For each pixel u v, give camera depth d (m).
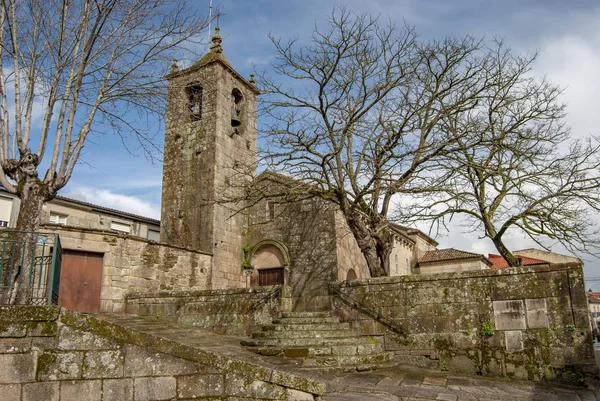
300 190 15.62
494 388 8.84
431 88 15.79
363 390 8.25
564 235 15.69
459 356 10.66
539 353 10.00
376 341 11.48
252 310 13.65
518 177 15.62
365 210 15.66
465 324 10.78
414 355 11.06
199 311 14.39
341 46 15.13
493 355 10.36
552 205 16.06
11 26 9.20
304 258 21.38
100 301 15.38
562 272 10.20
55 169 9.30
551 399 8.05
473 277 10.96
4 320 4.84
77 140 9.65
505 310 10.50
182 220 21.55
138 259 16.69
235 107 23.78
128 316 14.77
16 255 7.60
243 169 21.31
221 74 22.95
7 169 8.97
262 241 22.27
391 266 26.84
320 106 15.17
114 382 5.06
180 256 18.45
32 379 4.82
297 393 5.28
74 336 5.06
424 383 9.01
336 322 12.12
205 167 21.73
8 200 19.38
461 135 13.97
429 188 14.70
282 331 12.01
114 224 24.47
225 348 11.53
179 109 23.11
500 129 15.55
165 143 23.03
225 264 20.92
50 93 9.41
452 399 7.71
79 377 4.98
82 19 9.62
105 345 5.12
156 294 15.23
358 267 23.52
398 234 27.88
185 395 5.18
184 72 13.05
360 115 14.93
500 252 16.84
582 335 9.77
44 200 9.05
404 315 11.41
